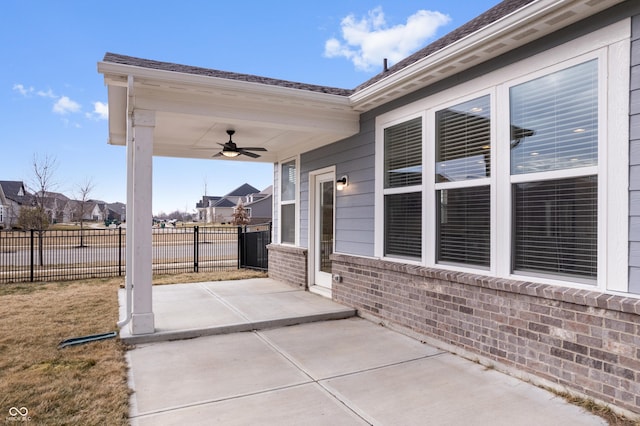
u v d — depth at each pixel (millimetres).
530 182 3771
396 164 5512
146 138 4883
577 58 3344
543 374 3484
